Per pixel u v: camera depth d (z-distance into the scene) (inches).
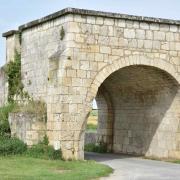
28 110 1030.4
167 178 783.7
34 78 1082.7
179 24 1064.2
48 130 994.1
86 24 980.6
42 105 1023.6
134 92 1210.6
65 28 974.4
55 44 1007.0
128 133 1255.5
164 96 1122.7
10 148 984.9
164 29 1053.8
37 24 1075.3
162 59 1048.2
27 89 1110.4
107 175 807.1
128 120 1256.2
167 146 1114.7
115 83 1228.5
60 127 957.2
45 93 1029.2
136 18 1020.5
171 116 1103.6
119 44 1008.2
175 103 1091.3
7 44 1206.3
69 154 961.5
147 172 864.9
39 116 1006.4
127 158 1143.0
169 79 1075.9
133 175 818.2
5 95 1179.9
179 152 1083.3
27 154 983.0
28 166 855.1
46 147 978.7
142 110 1203.2
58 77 965.8
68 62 961.5
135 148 1227.9
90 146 1376.7
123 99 1263.5
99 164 925.8
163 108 1129.4
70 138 962.7
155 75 1087.0
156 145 1151.6
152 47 1039.6
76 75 968.3
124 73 1132.5
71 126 964.0
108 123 1314.0
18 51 1159.0
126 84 1201.4
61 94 957.8
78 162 935.7
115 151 1301.7
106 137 1317.7
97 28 989.8
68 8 960.3
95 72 984.9
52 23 1020.5
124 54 1012.5
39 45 1068.5
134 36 1023.6
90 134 1437.0
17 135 1058.7
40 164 881.5
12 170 804.6
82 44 975.0
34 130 1003.9
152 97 1162.6
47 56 1032.2
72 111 964.6
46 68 1032.2
